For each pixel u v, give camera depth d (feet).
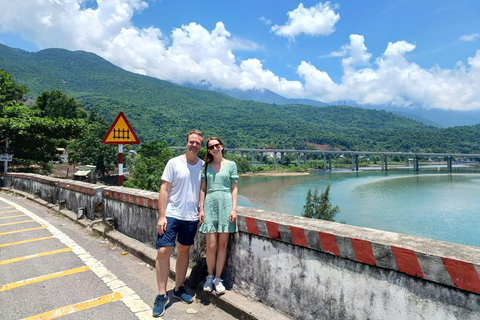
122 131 22.98
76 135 60.64
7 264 14.71
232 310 9.89
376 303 7.04
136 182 151.23
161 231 10.56
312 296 8.31
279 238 9.07
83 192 23.08
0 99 67.21
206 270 11.65
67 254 16.07
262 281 9.77
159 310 10.10
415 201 156.56
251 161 446.19
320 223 8.99
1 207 29.86
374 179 266.36
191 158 11.06
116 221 19.13
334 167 422.00
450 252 6.24
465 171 347.97
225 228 10.18
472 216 122.83
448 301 6.00
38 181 33.78
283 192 194.80
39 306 10.79
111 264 14.69
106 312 10.39
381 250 6.86
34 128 55.21
